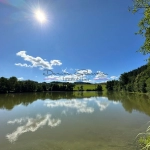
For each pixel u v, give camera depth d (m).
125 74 93.88
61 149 9.73
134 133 12.49
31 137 12.02
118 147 9.67
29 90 86.25
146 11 7.08
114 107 27.30
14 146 10.39
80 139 11.38
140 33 8.02
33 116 20.09
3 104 33.56
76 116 19.67
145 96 48.19
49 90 101.56
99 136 11.95
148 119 17.52
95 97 52.03
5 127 14.95
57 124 15.84
